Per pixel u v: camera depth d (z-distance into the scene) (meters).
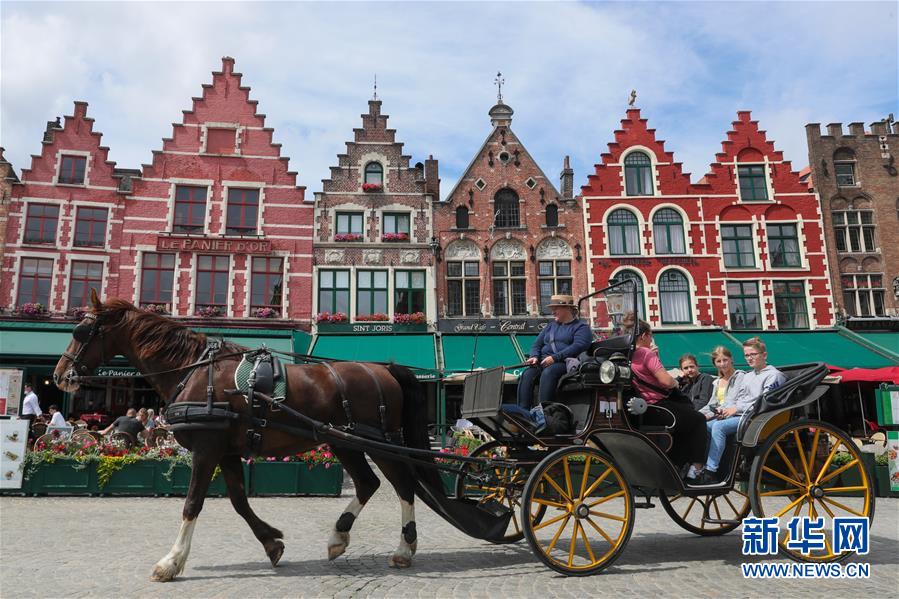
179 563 5.70
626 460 6.61
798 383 6.43
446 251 26.02
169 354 6.35
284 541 7.70
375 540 7.77
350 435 5.95
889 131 27.50
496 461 6.27
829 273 25.98
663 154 26.95
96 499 11.45
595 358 6.39
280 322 24.52
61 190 24.23
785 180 26.86
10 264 23.39
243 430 6.04
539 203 26.55
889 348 24.36
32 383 22.92
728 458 6.62
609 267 25.92
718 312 25.58
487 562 6.44
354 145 26.42
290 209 25.62
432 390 24.72
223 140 25.78
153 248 24.47
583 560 6.50
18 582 5.62
